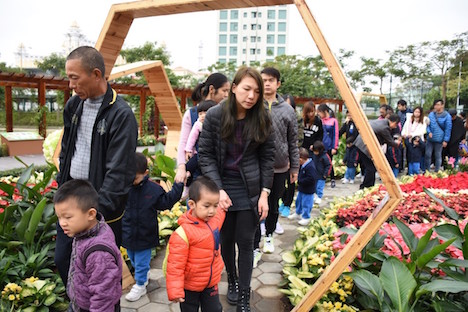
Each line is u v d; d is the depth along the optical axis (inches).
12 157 474.6
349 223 158.1
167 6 109.5
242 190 94.4
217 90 124.1
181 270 80.2
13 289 96.2
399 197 78.7
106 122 80.4
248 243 95.5
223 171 94.7
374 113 1419.8
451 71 1418.6
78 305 69.7
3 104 1254.3
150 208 108.3
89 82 77.5
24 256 111.7
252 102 85.2
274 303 110.1
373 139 80.6
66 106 88.4
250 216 94.8
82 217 66.4
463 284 78.7
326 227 152.4
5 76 482.9
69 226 66.6
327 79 1301.7
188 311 85.9
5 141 492.1
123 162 79.7
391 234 116.8
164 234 148.5
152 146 684.1
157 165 193.5
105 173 82.4
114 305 70.6
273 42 3275.1
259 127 89.5
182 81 1533.0
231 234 99.3
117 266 68.3
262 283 122.6
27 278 105.0
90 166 82.1
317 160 235.8
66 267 83.3
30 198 131.3
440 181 214.8
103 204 77.9
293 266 125.8
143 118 745.6
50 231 122.1
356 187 313.6
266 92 128.3
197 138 121.2
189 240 81.0
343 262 84.3
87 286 67.7
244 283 96.0
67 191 66.3
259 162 96.7
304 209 187.5
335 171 355.9
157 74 226.1
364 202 181.5
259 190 96.3
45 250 112.5
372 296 92.5
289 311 105.8
